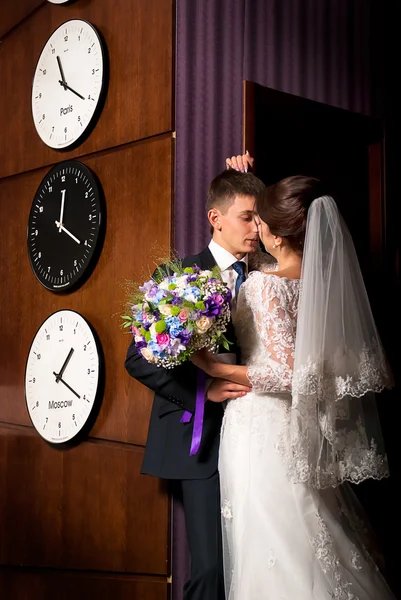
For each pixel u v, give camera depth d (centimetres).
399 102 448
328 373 256
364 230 468
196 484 294
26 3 431
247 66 369
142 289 263
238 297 278
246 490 268
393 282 446
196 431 281
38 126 412
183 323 252
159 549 334
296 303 268
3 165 443
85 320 375
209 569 286
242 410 274
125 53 367
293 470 252
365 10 430
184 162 343
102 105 378
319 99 403
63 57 398
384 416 442
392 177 445
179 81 345
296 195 272
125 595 347
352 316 263
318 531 258
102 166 377
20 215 430
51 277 395
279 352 262
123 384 357
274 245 281
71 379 379
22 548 406
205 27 354
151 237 348
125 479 351
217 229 311
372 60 433
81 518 372
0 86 449
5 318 436
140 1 361
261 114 386
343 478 262
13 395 427
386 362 272
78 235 381
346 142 446
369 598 259
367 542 283
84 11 392
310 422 254
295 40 391
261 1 376
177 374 285
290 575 251
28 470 407
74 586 374
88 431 376
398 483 440
